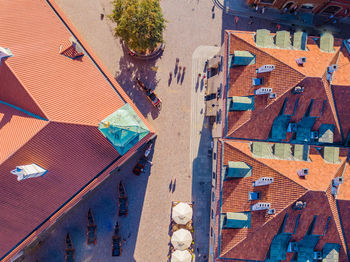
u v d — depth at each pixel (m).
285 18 44.78
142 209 41.56
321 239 32.53
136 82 41.81
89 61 30.20
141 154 41.66
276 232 31.80
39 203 28.89
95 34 41.62
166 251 41.75
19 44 25.81
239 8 43.97
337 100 32.69
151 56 42.06
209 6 43.38
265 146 32.88
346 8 41.56
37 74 26.02
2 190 26.38
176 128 42.38
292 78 30.75
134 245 41.31
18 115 26.41
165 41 42.41
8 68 24.64
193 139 42.56
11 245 29.78
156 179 41.88
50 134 25.47
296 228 31.53
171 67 42.53
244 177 32.41
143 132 30.19
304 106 32.12
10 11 26.08
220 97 35.56
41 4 28.48
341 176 32.41
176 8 42.75
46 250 39.78
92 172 29.92
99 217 40.84
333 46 34.03
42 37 27.47
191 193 42.34
